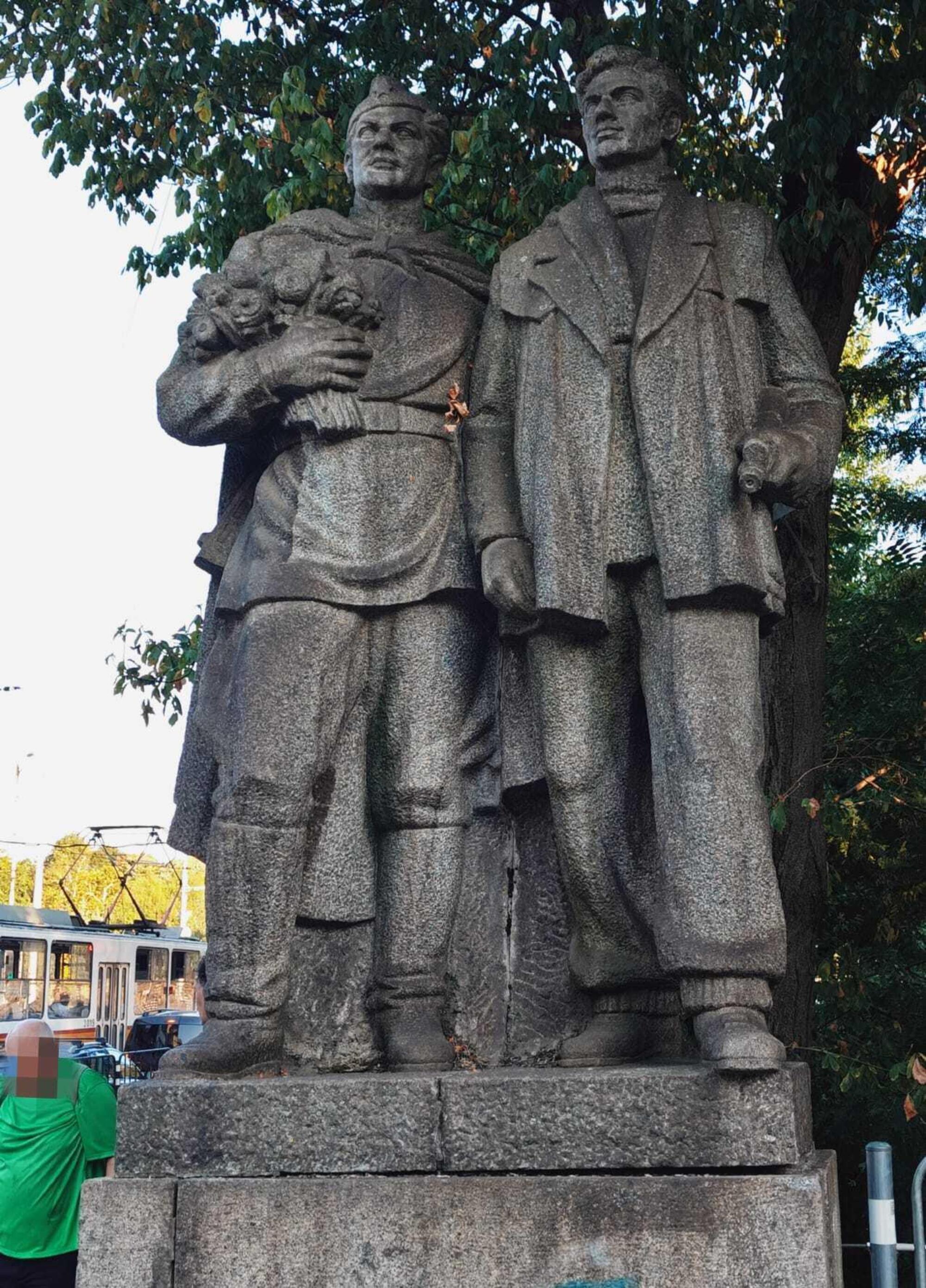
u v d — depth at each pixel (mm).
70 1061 4648
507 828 4000
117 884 40625
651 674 3539
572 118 7434
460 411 3898
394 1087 3230
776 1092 3109
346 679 3785
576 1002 3850
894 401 10398
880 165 7047
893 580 9508
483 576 3660
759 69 7066
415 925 3814
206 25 7957
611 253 3756
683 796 3387
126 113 8320
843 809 6402
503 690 3852
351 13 8297
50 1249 4531
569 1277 3047
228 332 3930
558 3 7613
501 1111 3182
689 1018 3479
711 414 3545
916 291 7527
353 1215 3141
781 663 6430
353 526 3799
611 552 3590
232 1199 3186
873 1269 3383
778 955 3289
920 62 6418
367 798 3896
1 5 8289
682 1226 3029
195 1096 3283
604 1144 3131
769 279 3750
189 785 3969
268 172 7840
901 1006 8047
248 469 4152
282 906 3641
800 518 6484
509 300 3830
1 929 16438
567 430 3643
